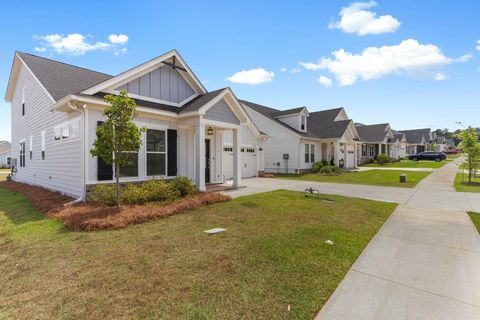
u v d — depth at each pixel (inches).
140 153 343.6
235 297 107.3
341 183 542.0
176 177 356.5
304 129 884.0
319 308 101.4
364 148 1348.4
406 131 2037.4
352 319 95.0
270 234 190.1
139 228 206.8
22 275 129.3
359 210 275.0
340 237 185.2
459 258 152.6
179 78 422.3
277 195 370.0
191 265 137.6
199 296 107.9
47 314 96.5
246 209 275.0
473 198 357.4
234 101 424.5
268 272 130.0
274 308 100.3
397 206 302.8
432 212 272.7
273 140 861.2
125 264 139.3
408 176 680.4
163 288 114.3
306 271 131.9
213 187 440.5
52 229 207.3
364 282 123.0
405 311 100.3
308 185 506.3
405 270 136.4
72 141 332.8
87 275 127.3
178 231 198.4
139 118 345.1
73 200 308.3
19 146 604.4
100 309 99.2
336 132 904.9
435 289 117.1
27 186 483.5
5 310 99.7
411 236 193.3
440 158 1416.1
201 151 372.8
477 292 114.7
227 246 165.3
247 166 692.7
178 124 395.5
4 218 255.1
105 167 307.7
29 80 515.8
